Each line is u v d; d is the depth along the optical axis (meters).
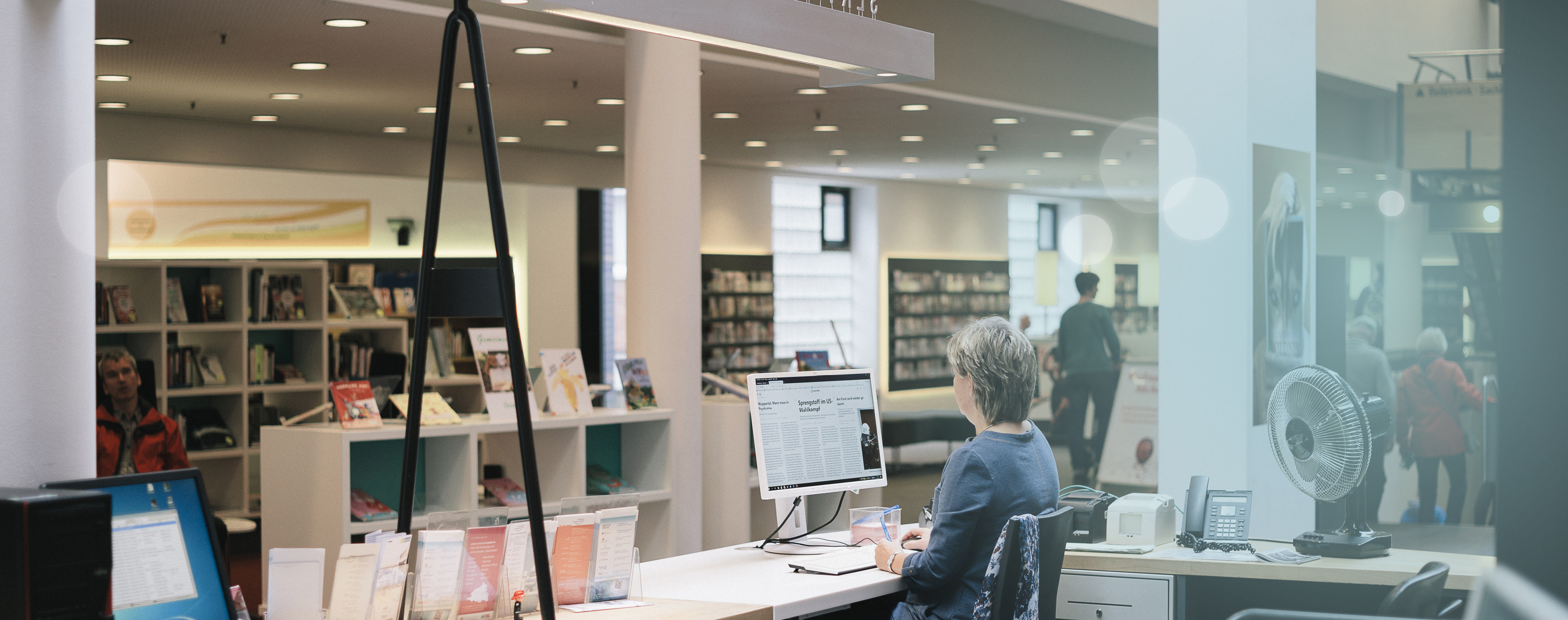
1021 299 17.52
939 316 15.38
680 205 5.70
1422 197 9.64
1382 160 10.94
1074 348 9.50
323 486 4.43
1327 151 10.28
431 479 4.85
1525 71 1.81
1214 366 4.49
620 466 5.75
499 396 4.93
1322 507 5.11
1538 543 1.83
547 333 11.12
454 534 2.51
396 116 8.79
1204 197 4.52
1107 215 18.16
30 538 1.81
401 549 2.44
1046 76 8.38
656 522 5.63
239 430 7.73
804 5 2.93
